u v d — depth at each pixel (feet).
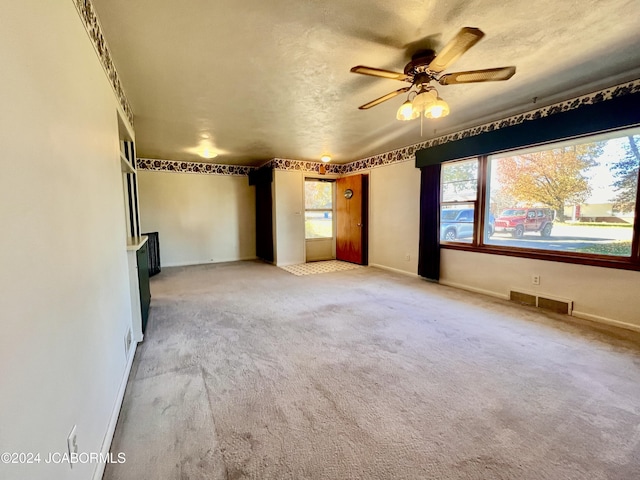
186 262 21.50
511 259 12.39
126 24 5.90
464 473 4.35
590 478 4.24
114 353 5.70
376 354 7.95
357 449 4.80
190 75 8.07
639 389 6.31
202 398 6.11
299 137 14.62
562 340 8.66
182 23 5.92
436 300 12.57
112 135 6.93
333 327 9.79
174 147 16.60
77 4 4.48
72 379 3.50
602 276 9.86
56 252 3.28
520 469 4.41
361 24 6.07
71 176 3.91
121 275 7.02
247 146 16.49
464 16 5.87
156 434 5.11
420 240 16.07
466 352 8.02
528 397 6.09
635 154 9.12
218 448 4.81
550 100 10.29
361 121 12.21
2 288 2.24
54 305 3.14
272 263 21.38
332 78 8.37
